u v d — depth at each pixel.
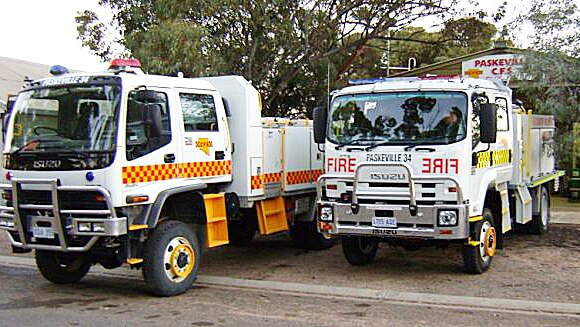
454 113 8.82
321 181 9.45
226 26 18.33
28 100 8.53
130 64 8.54
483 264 9.63
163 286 8.33
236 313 7.62
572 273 9.64
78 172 7.89
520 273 9.66
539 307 7.82
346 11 20.58
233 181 9.85
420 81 9.23
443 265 10.34
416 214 8.77
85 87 8.16
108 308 7.86
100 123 7.97
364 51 26.16
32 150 8.25
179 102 8.77
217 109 9.47
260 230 10.33
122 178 7.87
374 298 8.38
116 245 8.09
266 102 20.47
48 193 8.09
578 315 7.53
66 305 8.03
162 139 8.44
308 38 19.86
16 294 8.68
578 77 14.34
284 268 10.34
